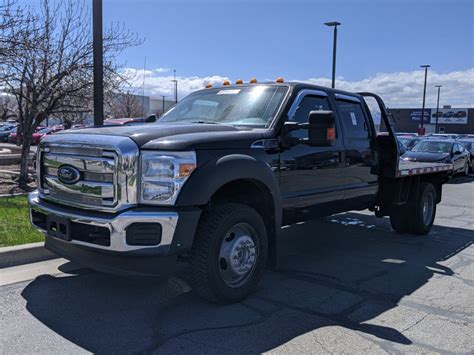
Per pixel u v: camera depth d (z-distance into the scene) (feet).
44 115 38.19
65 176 14.48
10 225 22.36
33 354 11.52
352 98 21.44
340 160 19.89
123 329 13.01
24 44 31.24
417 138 79.41
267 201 16.11
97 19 24.81
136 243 13.03
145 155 13.33
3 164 53.57
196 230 14.24
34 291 15.66
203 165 13.71
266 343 12.38
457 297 16.35
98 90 25.27
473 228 29.48
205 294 14.51
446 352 12.14
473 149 74.74
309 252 22.40
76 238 14.05
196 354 11.70
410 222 26.12
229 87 19.57
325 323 13.79
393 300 15.92
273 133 16.37
